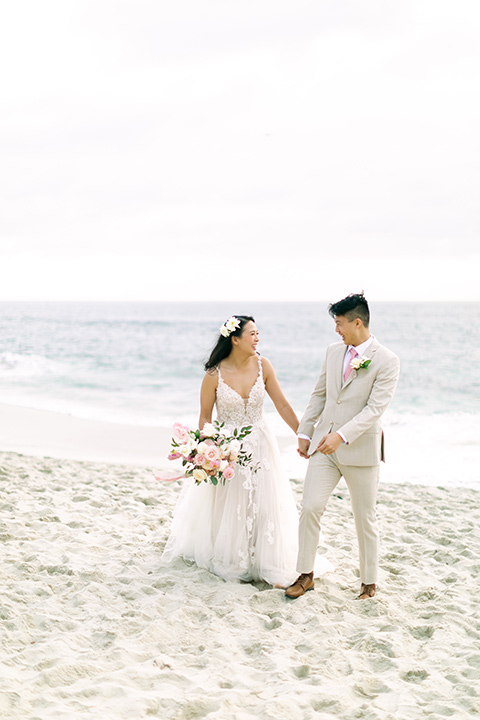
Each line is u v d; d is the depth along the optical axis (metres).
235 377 4.59
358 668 3.24
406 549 5.12
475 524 5.88
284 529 4.54
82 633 3.48
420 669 3.22
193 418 12.48
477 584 4.43
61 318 55.38
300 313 66.12
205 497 4.58
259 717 2.77
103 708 2.79
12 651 3.26
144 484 7.06
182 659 3.29
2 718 2.63
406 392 16.69
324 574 4.52
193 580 4.31
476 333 34.88
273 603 4.06
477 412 13.57
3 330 39.12
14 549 4.68
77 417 12.27
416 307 71.31
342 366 4.14
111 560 4.60
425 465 8.83
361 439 4.02
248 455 4.46
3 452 8.55
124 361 24.45
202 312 77.56
